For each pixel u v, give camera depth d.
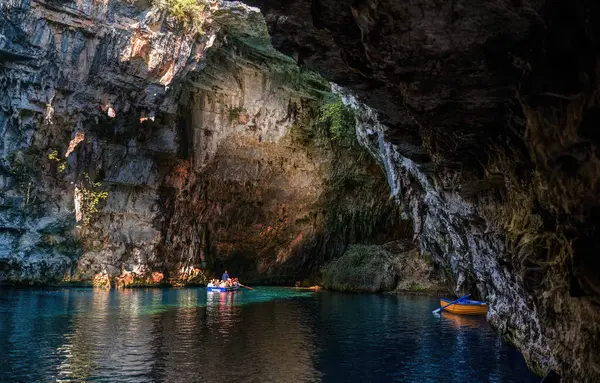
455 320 17.36
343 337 13.64
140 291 25.34
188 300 21.84
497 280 11.13
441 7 4.43
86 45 22.31
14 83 21.69
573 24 3.95
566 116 4.19
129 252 27.61
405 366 10.38
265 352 11.33
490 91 5.31
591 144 4.04
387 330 14.98
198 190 29.59
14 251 23.64
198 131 27.70
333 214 35.16
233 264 34.16
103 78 23.00
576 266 4.67
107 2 21.75
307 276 36.12
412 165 12.41
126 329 13.62
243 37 25.23
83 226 25.61
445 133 6.88
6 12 20.05
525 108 4.71
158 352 10.95
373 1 4.66
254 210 32.72
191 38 23.62
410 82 5.53
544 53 4.25
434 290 29.56
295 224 34.59
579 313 5.10
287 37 6.22
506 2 4.15
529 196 6.03
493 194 7.83
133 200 27.45
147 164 27.20
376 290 30.48
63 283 25.50
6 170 22.64
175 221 29.30
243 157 29.97
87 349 10.99
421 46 4.95
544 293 6.21
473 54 4.86
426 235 19.88
